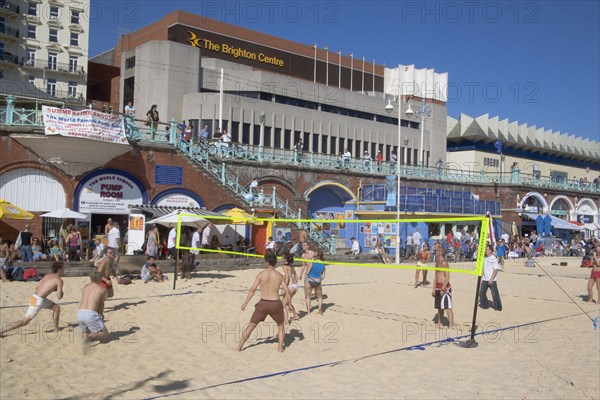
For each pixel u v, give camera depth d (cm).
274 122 4022
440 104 5572
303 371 870
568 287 2117
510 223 4453
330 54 5538
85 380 803
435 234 3662
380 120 4916
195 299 1506
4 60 5091
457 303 1656
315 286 1376
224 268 2327
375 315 1386
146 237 2338
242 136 3850
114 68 5438
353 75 5725
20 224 2302
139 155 2578
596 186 5472
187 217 2056
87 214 2438
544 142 6225
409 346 1053
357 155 4588
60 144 2288
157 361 917
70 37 5566
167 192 2658
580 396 774
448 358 966
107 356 938
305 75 5341
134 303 1413
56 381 793
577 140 6706
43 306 1065
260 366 902
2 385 766
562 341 1120
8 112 2309
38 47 5356
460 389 793
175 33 4569
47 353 944
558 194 4912
